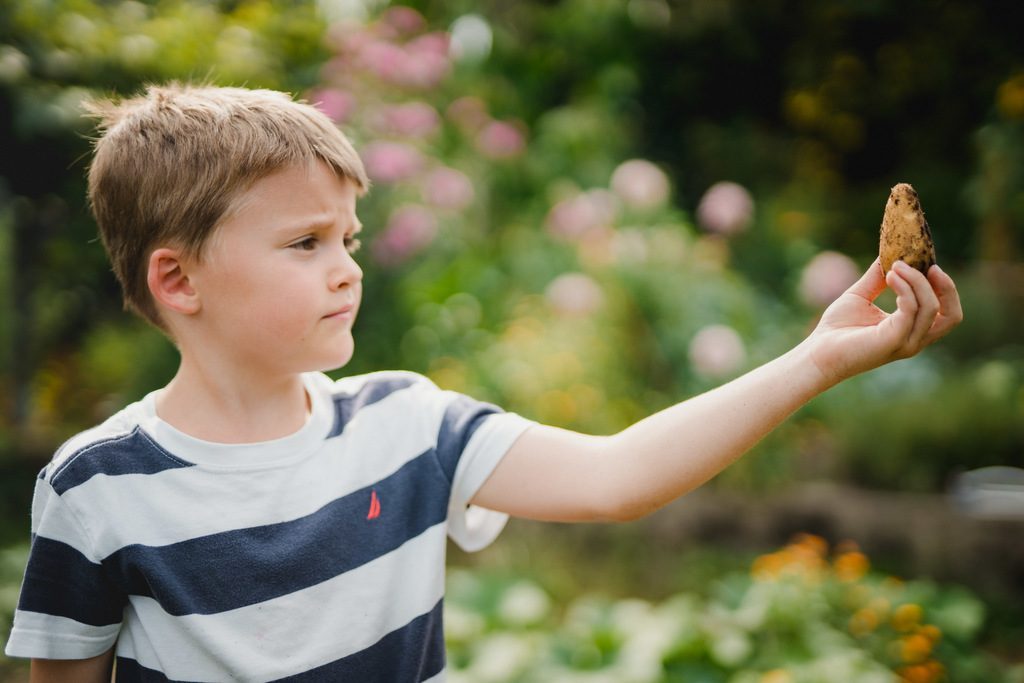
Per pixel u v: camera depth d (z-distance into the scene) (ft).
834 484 15.42
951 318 3.09
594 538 13.98
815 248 21.81
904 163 26.89
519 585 10.34
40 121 11.78
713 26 26.00
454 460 3.62
